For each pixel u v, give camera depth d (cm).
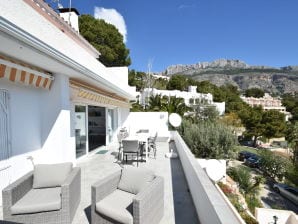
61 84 682
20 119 593
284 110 9538
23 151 604
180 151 1043
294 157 2252
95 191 405
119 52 3116
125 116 2055
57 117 682
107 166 920
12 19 345
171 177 765
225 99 6531
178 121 1892
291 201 1883
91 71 751
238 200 1093
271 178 2484
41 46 427
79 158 1031
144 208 358
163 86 5769
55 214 405
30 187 466
